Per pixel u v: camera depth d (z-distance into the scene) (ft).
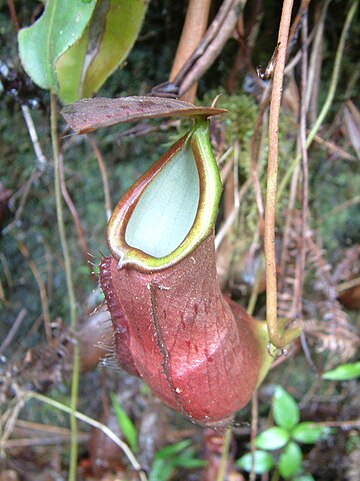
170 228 0.51
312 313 0.94
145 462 1.03
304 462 1.09
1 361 1.07
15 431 1.10
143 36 0.81
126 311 0.50
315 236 0.98
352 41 0.84
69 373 0.90
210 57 0.66
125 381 1.07
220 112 0.41
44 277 1.01
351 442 1.06
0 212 0.94
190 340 0.50
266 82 0.76
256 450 1.04
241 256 0.89
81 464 1.11
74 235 0.99
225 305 0.53
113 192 0.96
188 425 1.11
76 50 0.61
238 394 0.55
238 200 0.80
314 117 0.82
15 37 0.79
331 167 0.95
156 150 0.92
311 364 0.89
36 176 0.92
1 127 0.89
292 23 0.75
